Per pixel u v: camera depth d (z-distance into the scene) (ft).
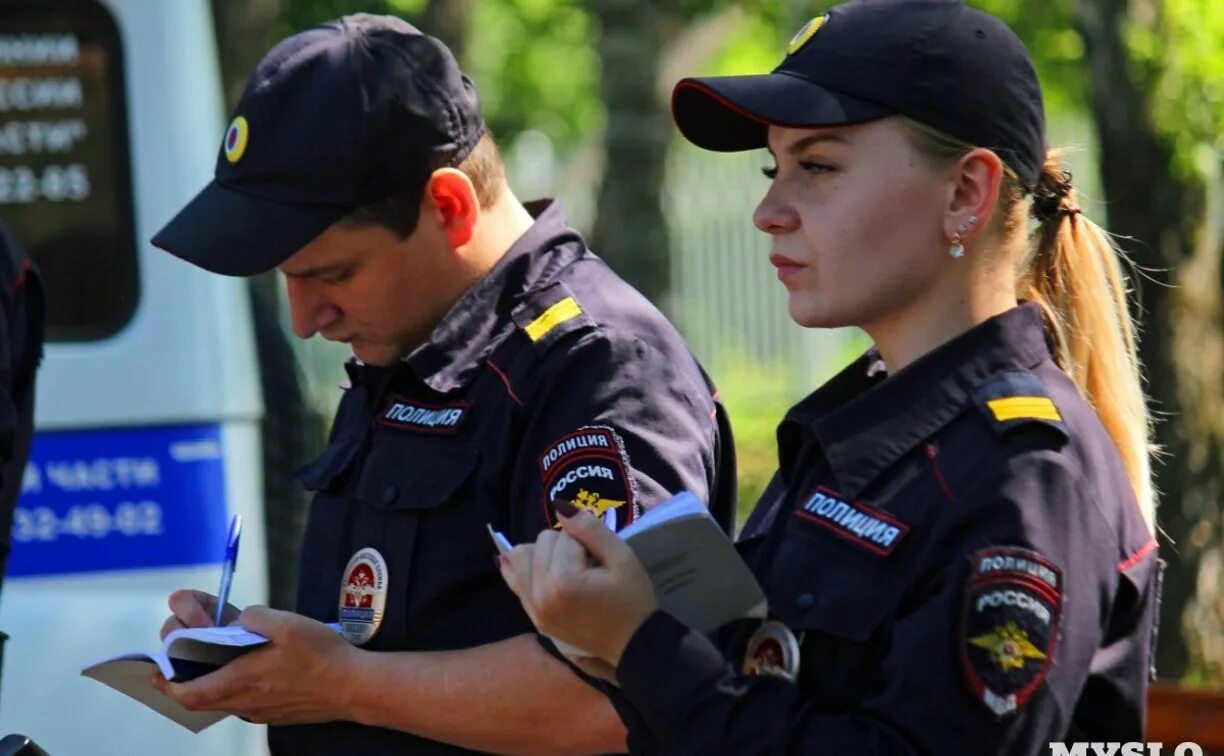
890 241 23.97
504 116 210.59
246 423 55.01
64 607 52.60
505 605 29.68
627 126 129.08
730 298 217.97
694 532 23.31
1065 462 22.66
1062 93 132.98
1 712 51.67
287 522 66.69
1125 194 87.04
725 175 218.79
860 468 23.89
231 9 103.71
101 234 54.75
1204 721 43.21
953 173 23.95
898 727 21.88
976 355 23.94
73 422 53.52
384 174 29.37
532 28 197.88
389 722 29.17
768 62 194.80
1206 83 86.53
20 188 54.85
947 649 21.83
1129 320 27.37
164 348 54.08
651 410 29.32
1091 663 22.58
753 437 152.15
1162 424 85.25
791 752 22.08
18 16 55.16
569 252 31.53
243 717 29.76
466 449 29.89
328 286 30.37
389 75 29.68
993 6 124.67
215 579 53.78
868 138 23.98
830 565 23.57
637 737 24.02
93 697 52.03
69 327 54.08
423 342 31.27
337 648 29.01
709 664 22.84
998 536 22.16
